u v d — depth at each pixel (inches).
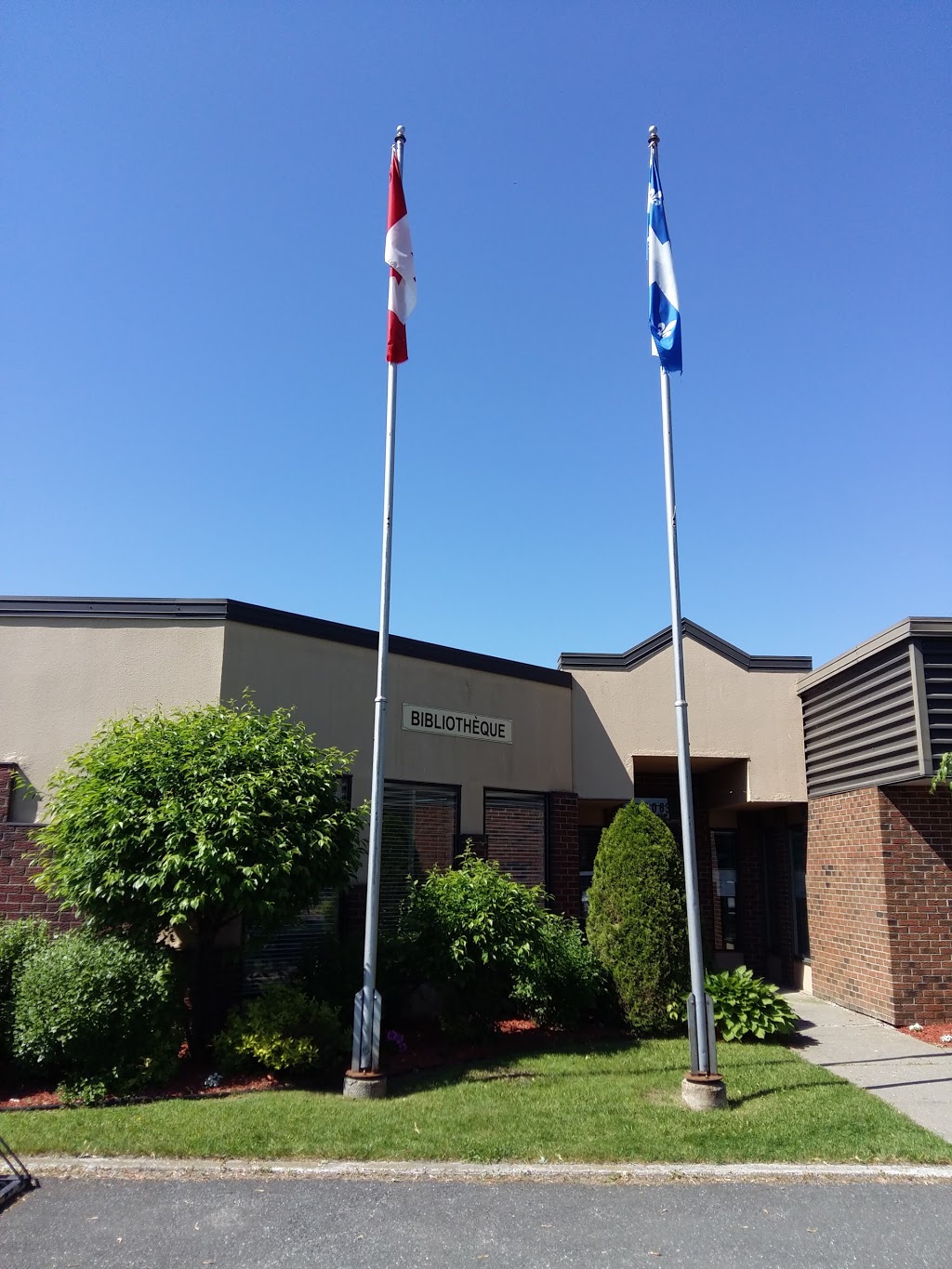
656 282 359.6
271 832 318.3
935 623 406.3
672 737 551.5
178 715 364.2
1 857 383.6
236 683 412.8
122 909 313.0
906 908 436.5
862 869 463.8
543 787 528.4
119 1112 283.1
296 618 438.6
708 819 638.5
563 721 546.6
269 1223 210.2
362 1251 197.6
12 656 406.9
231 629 416.2
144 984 311.7
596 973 413.1
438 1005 420.8
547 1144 258.1
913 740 405.4
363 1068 309.3
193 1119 273.7
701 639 561.3
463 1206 220.8
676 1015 405.4
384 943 390.6
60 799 328.5
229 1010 353.1
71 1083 300.0
